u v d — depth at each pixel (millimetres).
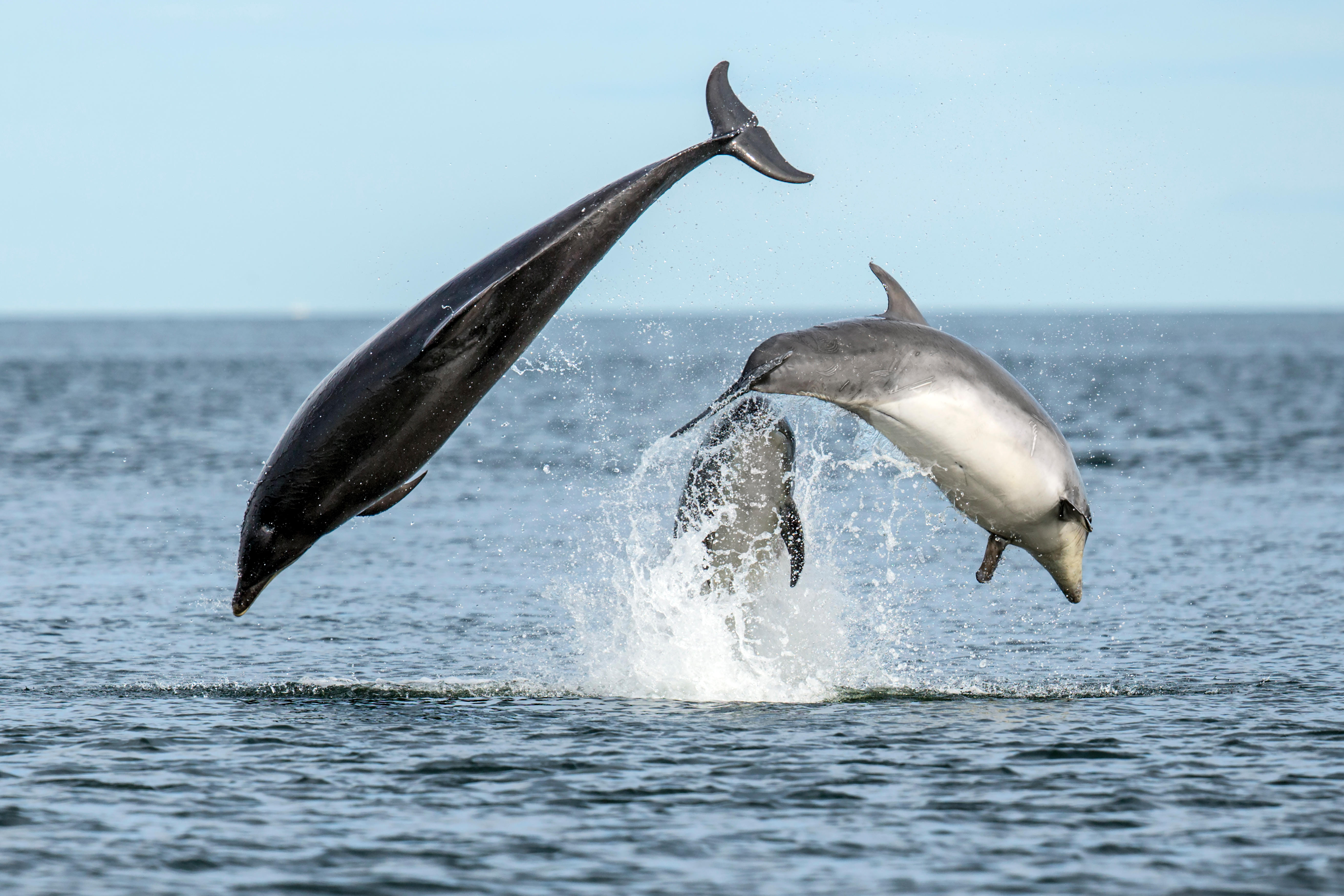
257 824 35031
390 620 66750
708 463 50938
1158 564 82500
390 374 44938
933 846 33531
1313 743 42500
